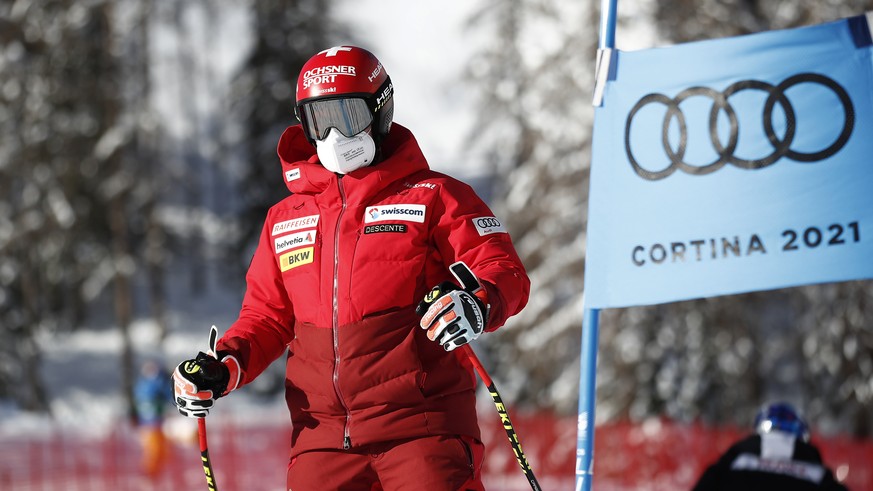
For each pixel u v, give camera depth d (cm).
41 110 7350
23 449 5041
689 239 935
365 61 880
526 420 4872
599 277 965
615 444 4750
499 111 5997
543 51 5341
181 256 10275
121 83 7931
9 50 7331
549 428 4853
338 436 855
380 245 855
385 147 919
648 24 4800
